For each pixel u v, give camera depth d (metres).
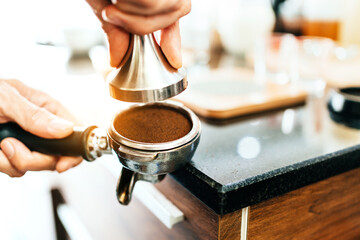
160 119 0.30
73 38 0.72
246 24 0.69
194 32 0.78
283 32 0.83
